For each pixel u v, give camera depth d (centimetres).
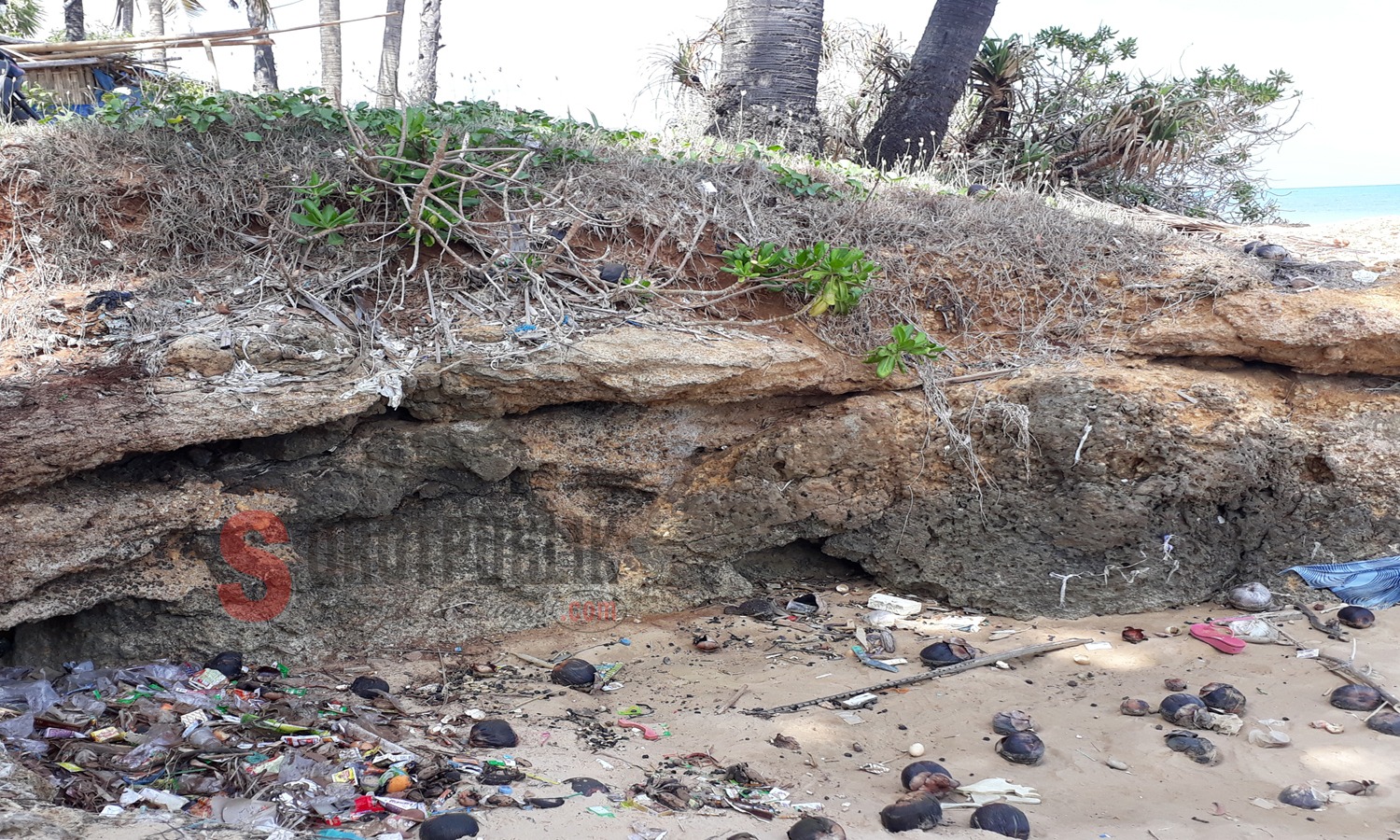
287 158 578
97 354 471
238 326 489
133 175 539
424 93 914
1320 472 606
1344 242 714
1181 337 617
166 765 378
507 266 556
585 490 577
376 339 516
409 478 530
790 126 923
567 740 445
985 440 600
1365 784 411
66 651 479
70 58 934
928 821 376
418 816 360
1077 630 579
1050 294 643
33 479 437
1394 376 615
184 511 481
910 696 504
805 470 596
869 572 637
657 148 704
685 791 399
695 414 580
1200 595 606
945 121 983
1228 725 462
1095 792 413
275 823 341
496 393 528
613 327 546
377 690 479
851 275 560
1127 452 586
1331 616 576
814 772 427
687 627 583
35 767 362
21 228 513
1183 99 1042
